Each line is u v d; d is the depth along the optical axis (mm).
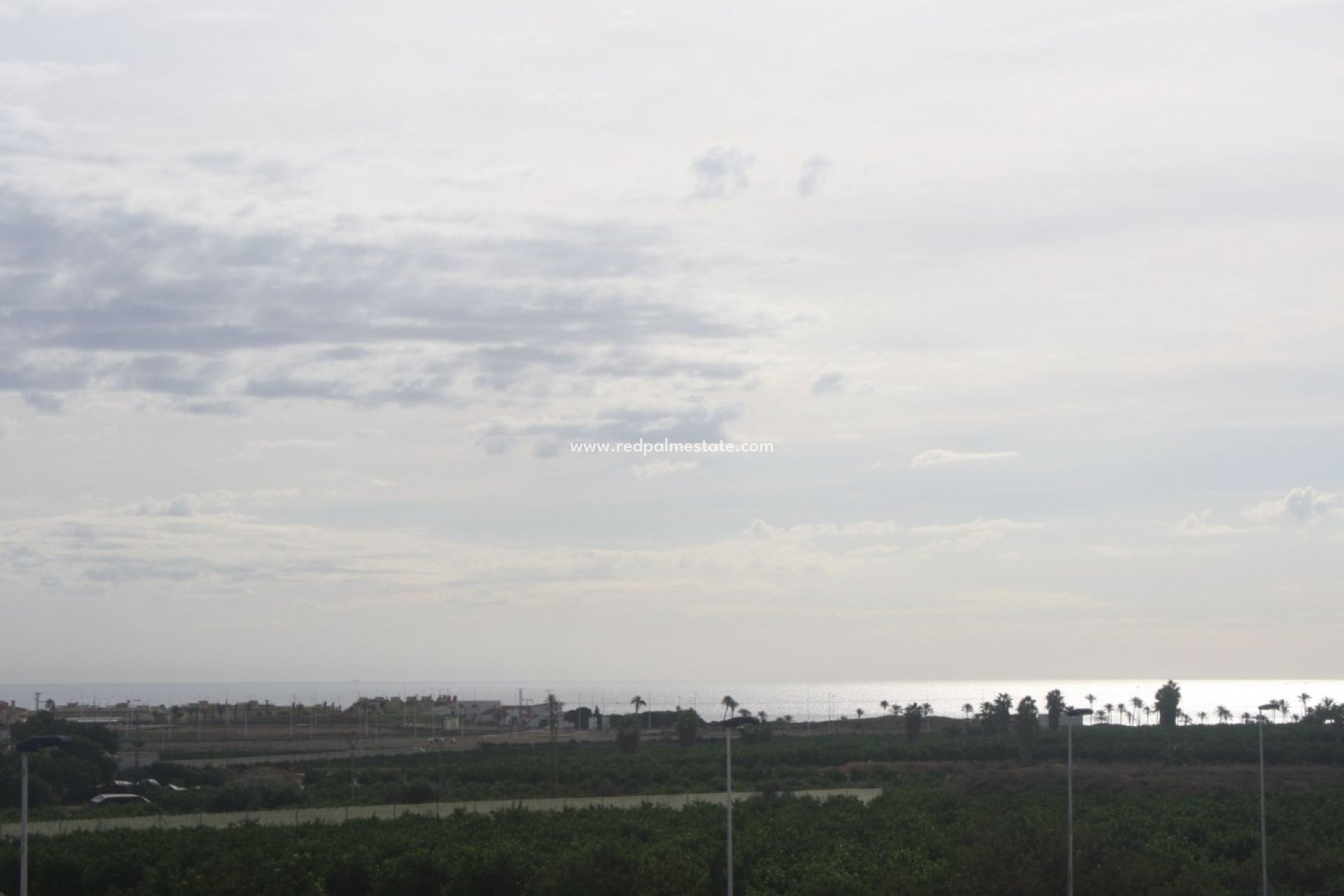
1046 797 85750
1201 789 92062
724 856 52000
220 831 69250
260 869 54281
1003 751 132125
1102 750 126438
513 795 101125
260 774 122750
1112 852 49844
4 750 110188
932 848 60188
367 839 63406
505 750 151625
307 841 62188
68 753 110125
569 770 116062
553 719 164750
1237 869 53594
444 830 66938
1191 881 48562
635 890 45594
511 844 59000
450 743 173750
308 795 98938
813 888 48906
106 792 103688
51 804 98000
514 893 51938
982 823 67188
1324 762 116938
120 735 174125
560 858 51188
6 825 77125
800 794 96938
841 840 61312
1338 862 54188
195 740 183250
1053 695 169125
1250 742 132625
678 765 123312
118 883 55656
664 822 70938
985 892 46812
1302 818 70312
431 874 53844
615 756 134625
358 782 108812
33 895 55969
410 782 105562
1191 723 196125
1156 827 67500
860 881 50719
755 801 82500
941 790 97812
